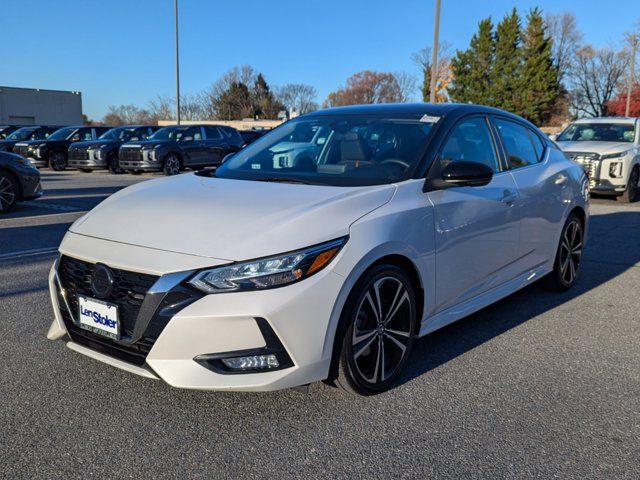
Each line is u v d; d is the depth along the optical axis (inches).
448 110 152.8
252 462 96.7
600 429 109.7
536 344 153.1
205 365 99.3
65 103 2119.8
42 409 112.8
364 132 148.6
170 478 92.1
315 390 122.9
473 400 120.2
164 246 104.7
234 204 116.2
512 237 160.6
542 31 2181.3
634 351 149.4
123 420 109.3
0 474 92.0
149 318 99.9
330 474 93.8
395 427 108.7
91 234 115.4
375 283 115.1
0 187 359.6
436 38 757.9
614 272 235.1
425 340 154.9
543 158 189.2
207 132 740.7
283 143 158.1
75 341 116.0
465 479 93.4
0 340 146.9
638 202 466.9
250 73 2642.7
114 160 738.2
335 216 110.6
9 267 222.8
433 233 127.9
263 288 99.0
